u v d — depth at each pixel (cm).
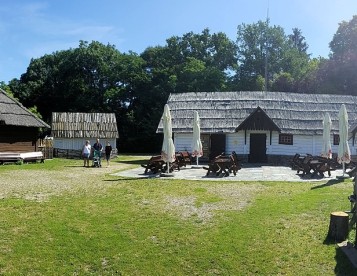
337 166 2709
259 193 1666
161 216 1284
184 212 1333
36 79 7281
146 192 1686
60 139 4975
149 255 983
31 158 3216
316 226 1151
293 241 1041
